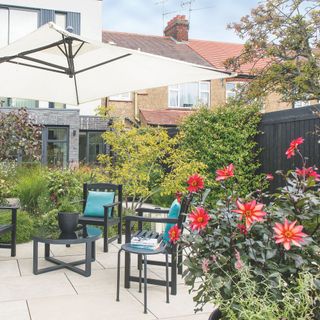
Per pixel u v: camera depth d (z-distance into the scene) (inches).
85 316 131.9
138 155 303.9
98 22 599.2
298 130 287.4
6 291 155.2
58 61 194.2
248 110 340.2
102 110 329.4
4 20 559.2
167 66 173.8
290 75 415.2
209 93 687.7
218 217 93.2
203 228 91.3
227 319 86.3
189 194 117.0
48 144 555.2
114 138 313.0
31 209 293.1
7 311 135.0
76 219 187.6
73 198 294.8
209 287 87.8
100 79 202.5
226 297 87.8
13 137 364.5
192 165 309.9
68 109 558.9
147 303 144.7
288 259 88.1
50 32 159.9
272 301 80.5
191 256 95.0
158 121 594.6
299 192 93.2
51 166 502.6
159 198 411.5
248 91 436.5
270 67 422.0
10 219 242.5
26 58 173.8
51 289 158.6
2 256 210.2
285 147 301.9
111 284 166.2
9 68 196.5
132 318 130.9
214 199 336.2
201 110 364.5
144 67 181.9
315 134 255.6
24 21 568.1
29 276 175.3
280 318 80.1
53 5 577.0
